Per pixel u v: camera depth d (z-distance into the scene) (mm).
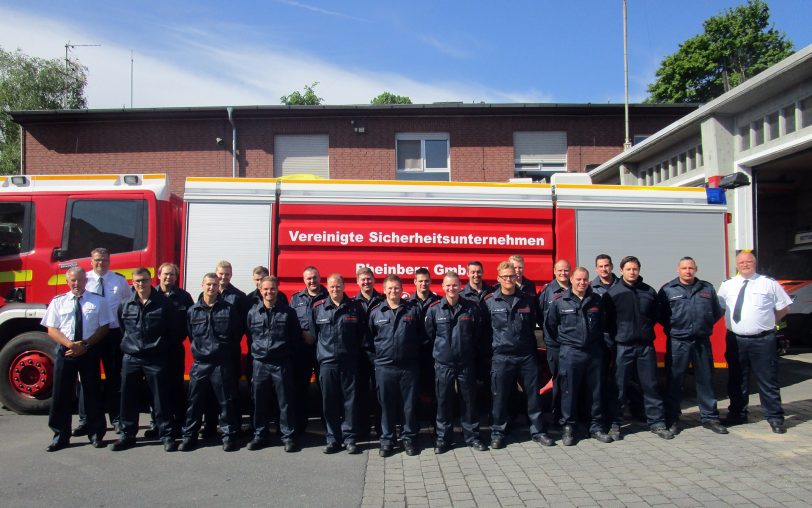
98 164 15805
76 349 5289
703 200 6988
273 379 5410
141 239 6660
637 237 6871
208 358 5352
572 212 6828
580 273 5492
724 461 4914
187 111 15570
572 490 4305
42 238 6602
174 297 5539
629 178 14555
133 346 5352
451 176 16266
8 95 24453
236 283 6484
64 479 4637
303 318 5719
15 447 5457
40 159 15750
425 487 4426
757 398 7297
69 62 26109
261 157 15906
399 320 5273
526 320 5504
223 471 4828
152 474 4750
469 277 6031
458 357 5336
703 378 5863
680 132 11898
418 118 16234
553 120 16484
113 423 6023
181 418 5820
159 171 15859
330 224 6613
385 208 6664
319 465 4980
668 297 5891
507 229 6758
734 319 5969
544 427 5750
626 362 5707
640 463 4910
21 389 6434
